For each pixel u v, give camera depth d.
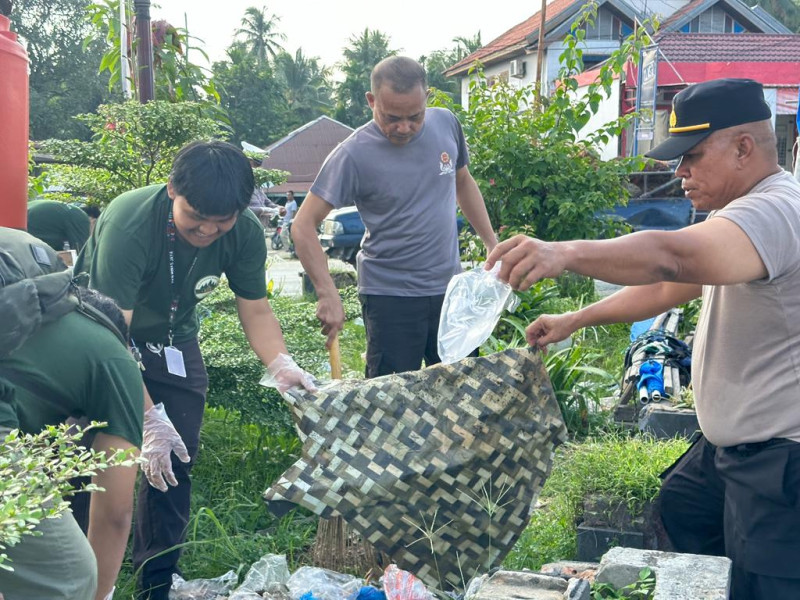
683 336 7.17
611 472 4.00
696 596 2.42
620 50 9.55
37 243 2.25
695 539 3.12
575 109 9.88
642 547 3.88
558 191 9.78
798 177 5.18
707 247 2.31
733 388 2.66
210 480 4.74
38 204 4.53
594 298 10.05
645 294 3.10
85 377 2.25
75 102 41.75
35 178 5.59
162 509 3.46
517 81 30.72
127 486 2.37
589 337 8.36
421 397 2.64
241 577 3.81
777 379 2.56
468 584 2.73
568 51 9.88
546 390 2.71
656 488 3.88
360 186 4.21
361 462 2.57
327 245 15.08
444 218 4.35
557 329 3.12
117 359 2.30
